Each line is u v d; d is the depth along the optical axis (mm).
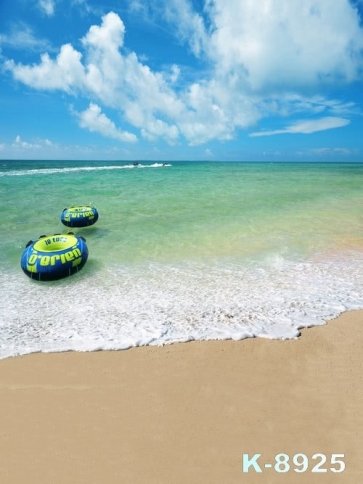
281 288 5742
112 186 20859
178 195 17234
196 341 4020
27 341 4043
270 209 13539
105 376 3352
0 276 6586
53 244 6961
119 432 2625
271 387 3152
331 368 3459
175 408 2885
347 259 7340
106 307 5082
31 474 2277
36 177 26047
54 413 2834
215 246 8391
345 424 2695
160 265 7066
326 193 18625
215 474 2277
